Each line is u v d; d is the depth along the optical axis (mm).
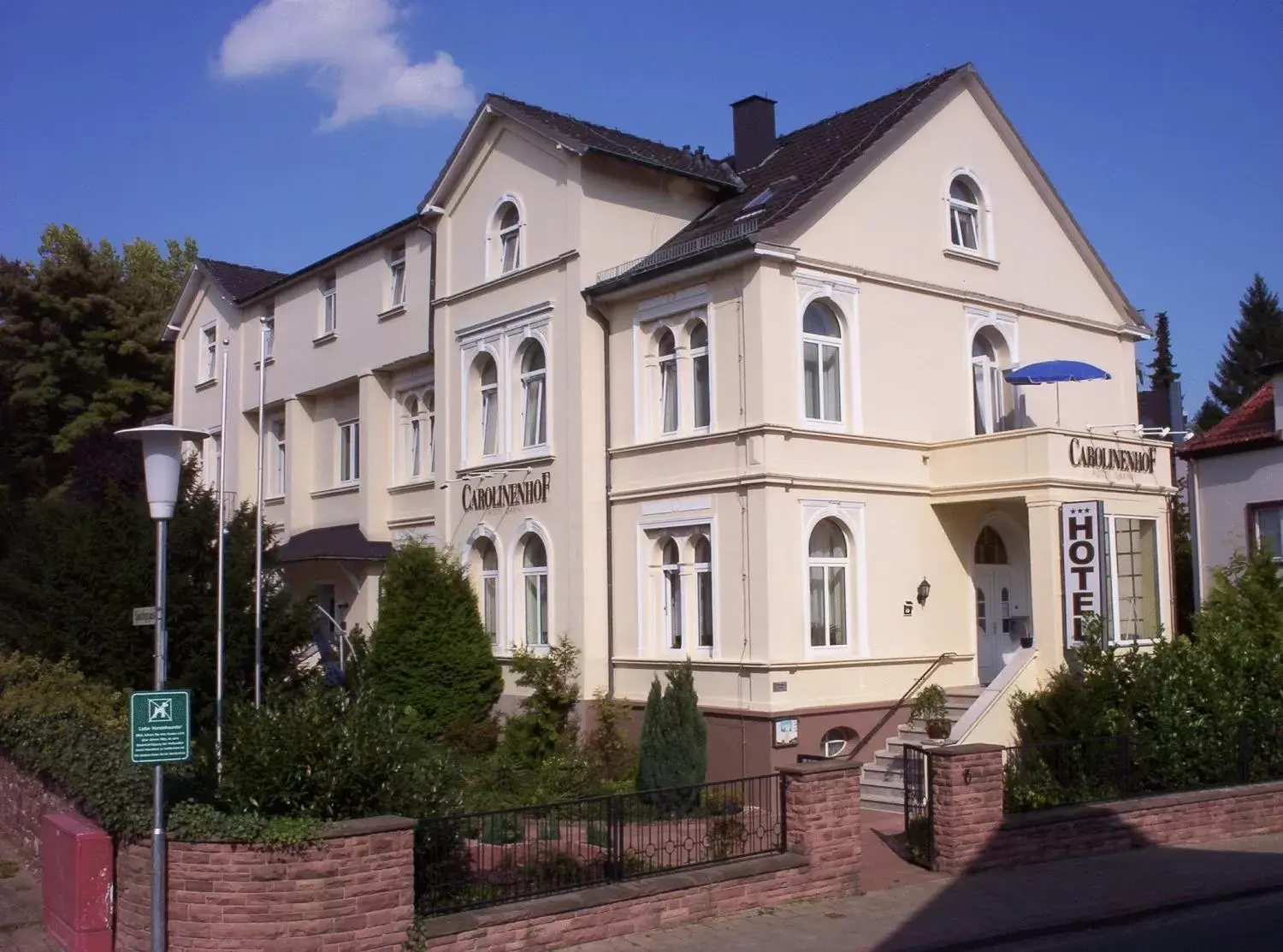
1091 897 12602
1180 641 18312
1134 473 20859
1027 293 23328
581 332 21297
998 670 21734
